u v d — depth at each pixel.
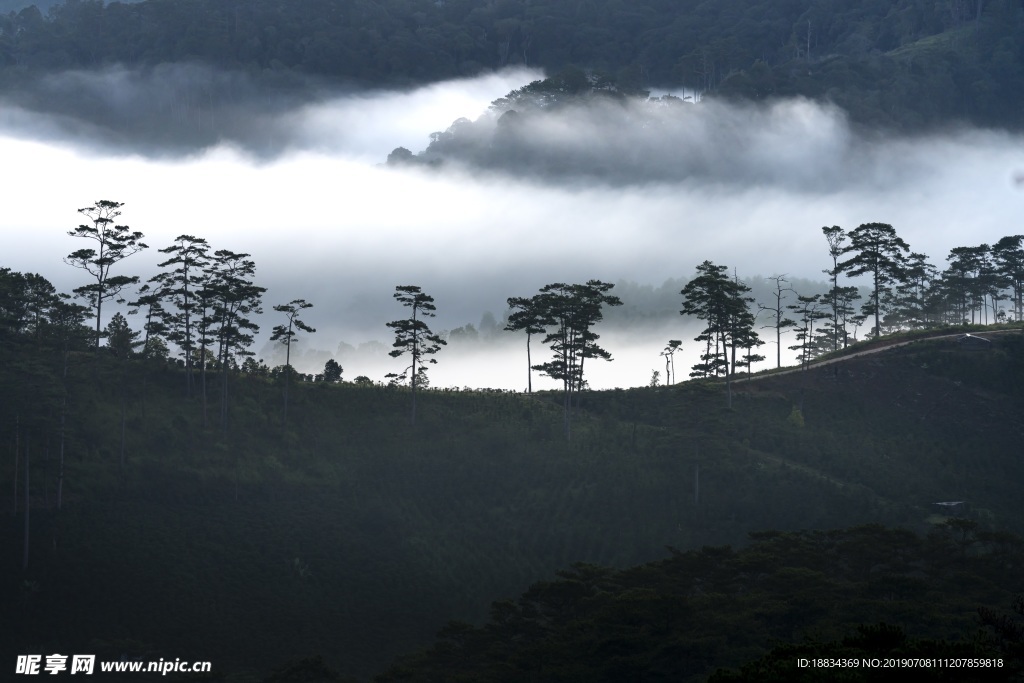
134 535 112.75
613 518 121.62
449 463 131.50
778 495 122.62
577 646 85.25
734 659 79.94
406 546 118.19
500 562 115.69
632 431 138.75
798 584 90.12
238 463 127.00
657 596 86.81
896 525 116.75
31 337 138.75
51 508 114.19
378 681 86.81
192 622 102.94
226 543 114.56
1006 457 135.25
